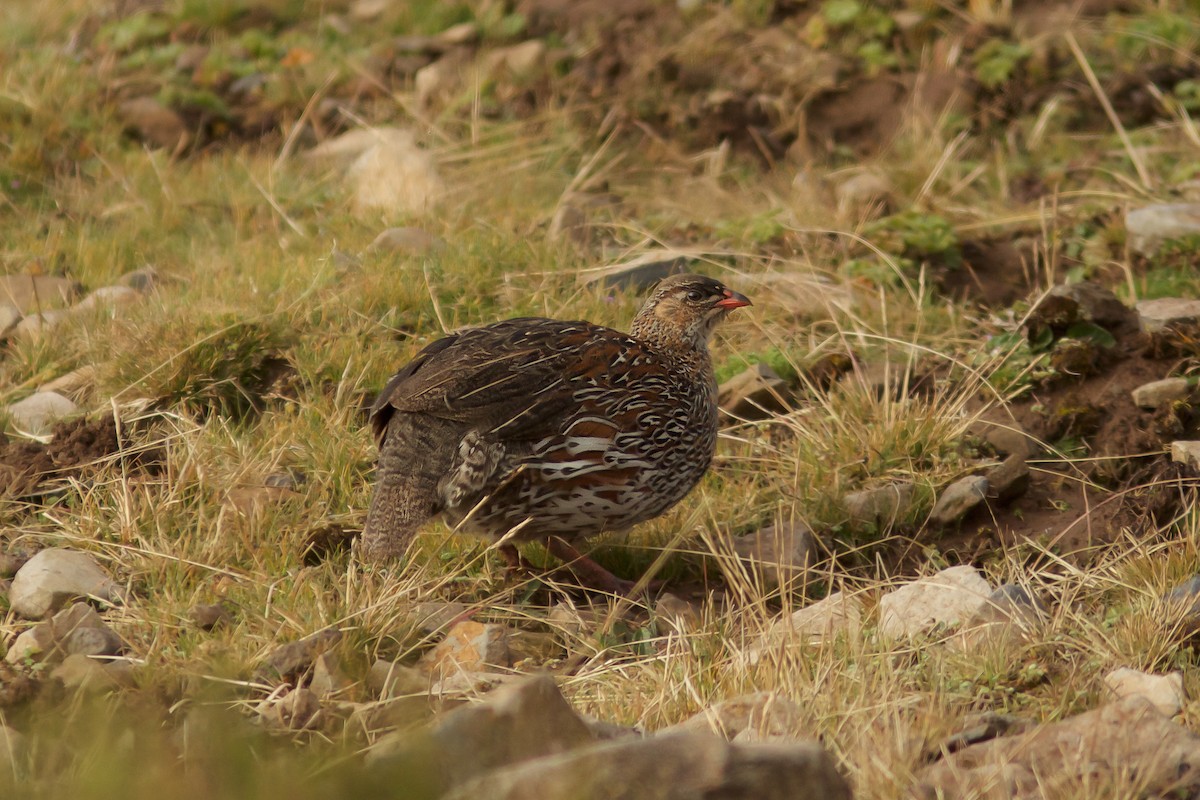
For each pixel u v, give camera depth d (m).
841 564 9.62
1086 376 11.27
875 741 6.38
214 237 14.05
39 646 7.88
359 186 15.05
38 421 10.87
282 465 10.18
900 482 10.21
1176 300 11.70
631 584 9.38
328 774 5.89
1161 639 7.66
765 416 11.27
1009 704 7.16
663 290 9.77
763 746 5.49
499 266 12.77
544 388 8.91
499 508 8.88
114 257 13.59
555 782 5.27
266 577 8.59
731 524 9.86
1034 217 14.29
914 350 11.75
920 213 14.05
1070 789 5.92
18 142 15.58
